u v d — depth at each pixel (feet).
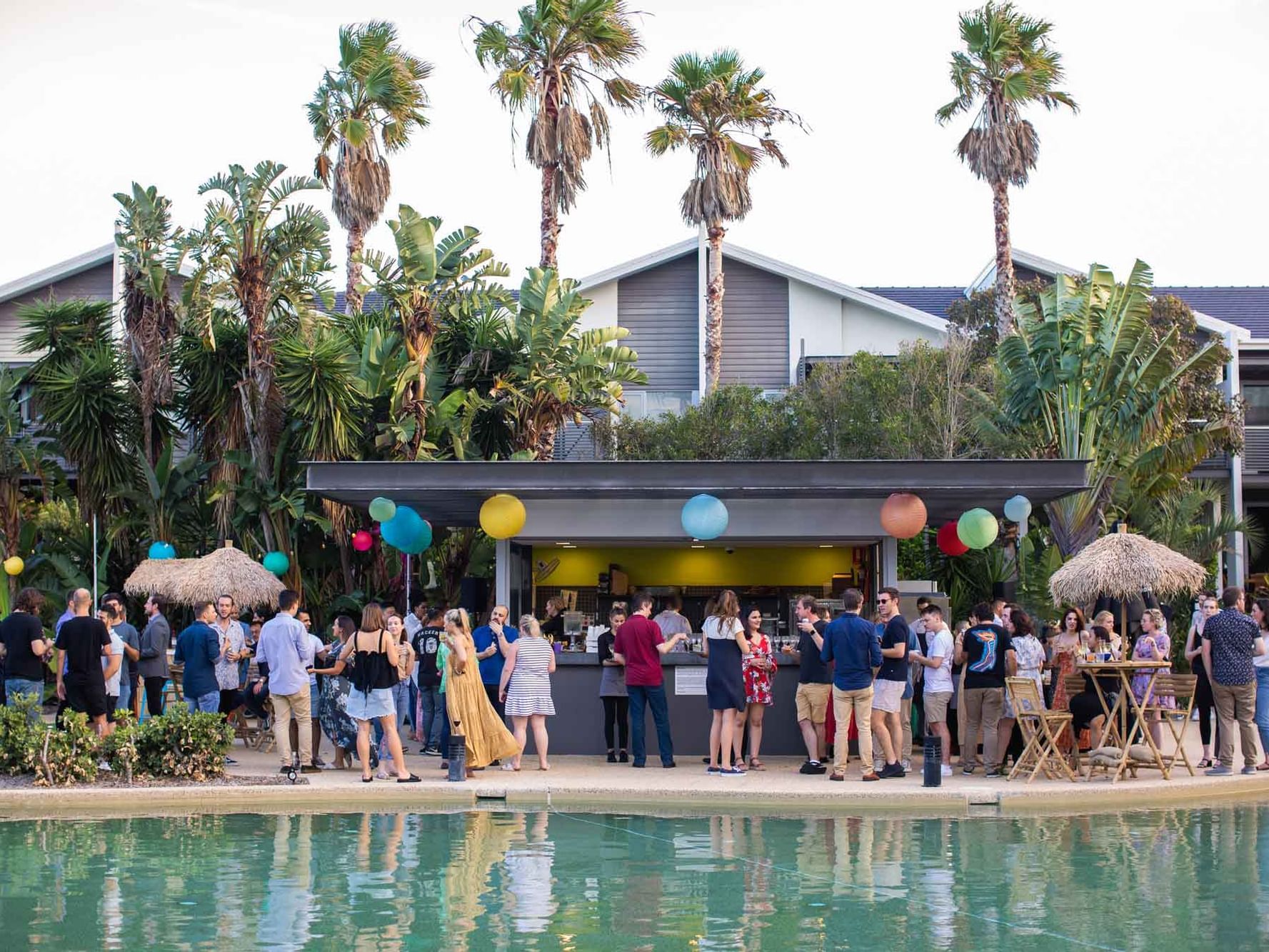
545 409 74.74
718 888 27.35
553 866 29.53
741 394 82.48
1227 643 42.52
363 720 40.78
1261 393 100.32
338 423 67.10
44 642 43.04
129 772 40.04
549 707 44.29
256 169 67.92
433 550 74.49
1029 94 89.35
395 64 85.30
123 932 23.53
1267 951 22.54
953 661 44.45
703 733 48.73
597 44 83.97
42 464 74.84
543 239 82.79
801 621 44.39
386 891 26.89
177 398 71.20
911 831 34.19
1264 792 41.19
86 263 93.30
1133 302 74.28
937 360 80.64
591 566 69.10
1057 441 77.00
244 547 69.15
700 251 97.30
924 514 47.37
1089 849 31.60
